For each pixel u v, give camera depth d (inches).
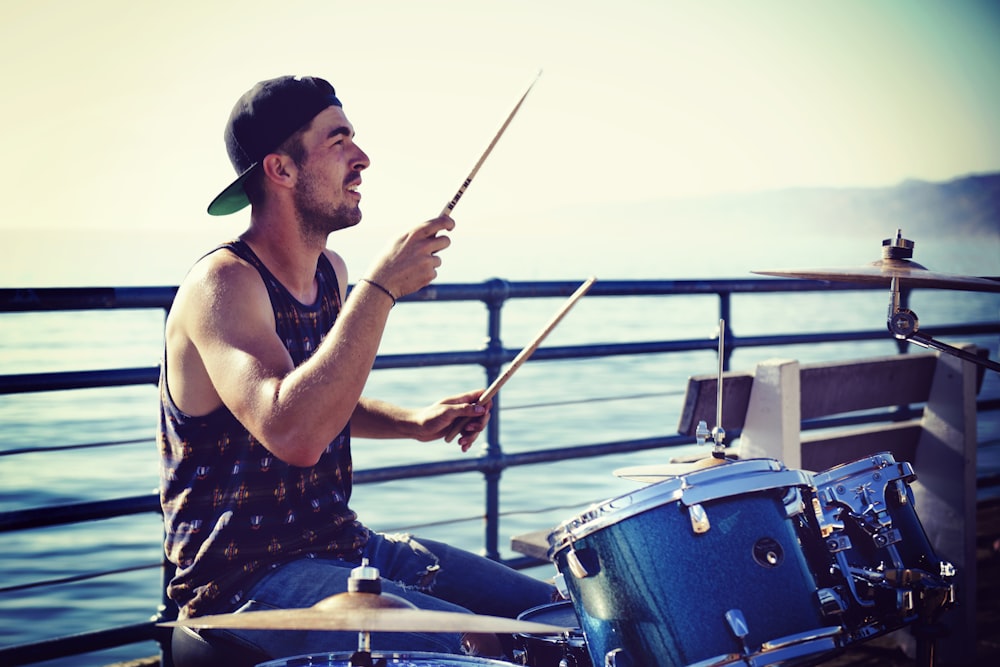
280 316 104.1
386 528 358.3
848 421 215.2
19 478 438.9
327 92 108.7
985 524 213.9
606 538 93.7
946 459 159.3
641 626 91.7
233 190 110.4
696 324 1204.5
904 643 157.0
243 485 101.2
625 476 108.7
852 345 1013.8
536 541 142.6
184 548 102.7
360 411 123.0
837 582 100.1
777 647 90.5
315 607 78.1
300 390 93.1
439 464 161.3
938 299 1551.4
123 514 128.7
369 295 94.9
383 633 99.5
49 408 602.9
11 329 1011.3
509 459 168.2
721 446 107.3
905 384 159.6
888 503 115.1
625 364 872.9
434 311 1229.1
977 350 157.2
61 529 376.2
